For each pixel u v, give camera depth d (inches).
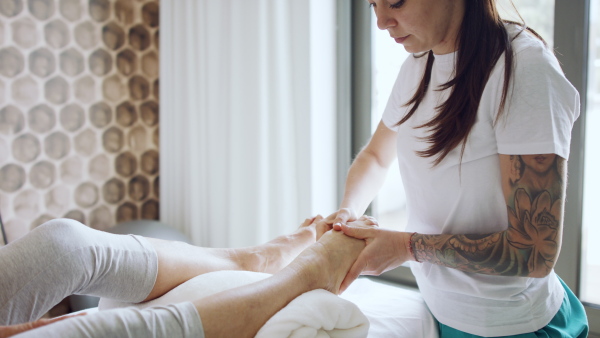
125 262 35.2
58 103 80.4
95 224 86.0
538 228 28.9
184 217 87.2
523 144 28.7
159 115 89.8
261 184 72.7
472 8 32.1
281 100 71.4
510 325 35.0
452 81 33.1
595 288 58.5
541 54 29.4
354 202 45.4
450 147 33.0
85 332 24.1
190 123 82.7
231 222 76.1
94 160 85.0
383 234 36.6
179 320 26.7
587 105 53.1
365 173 46.9
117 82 86.7
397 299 45.1
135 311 26.3
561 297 37.2
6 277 30.0
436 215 36.7
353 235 38.6
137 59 88.8
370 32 71.8
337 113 73.3
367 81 72.6
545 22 59.0
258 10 70.7
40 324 27.0
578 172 52.9
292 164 72.7
